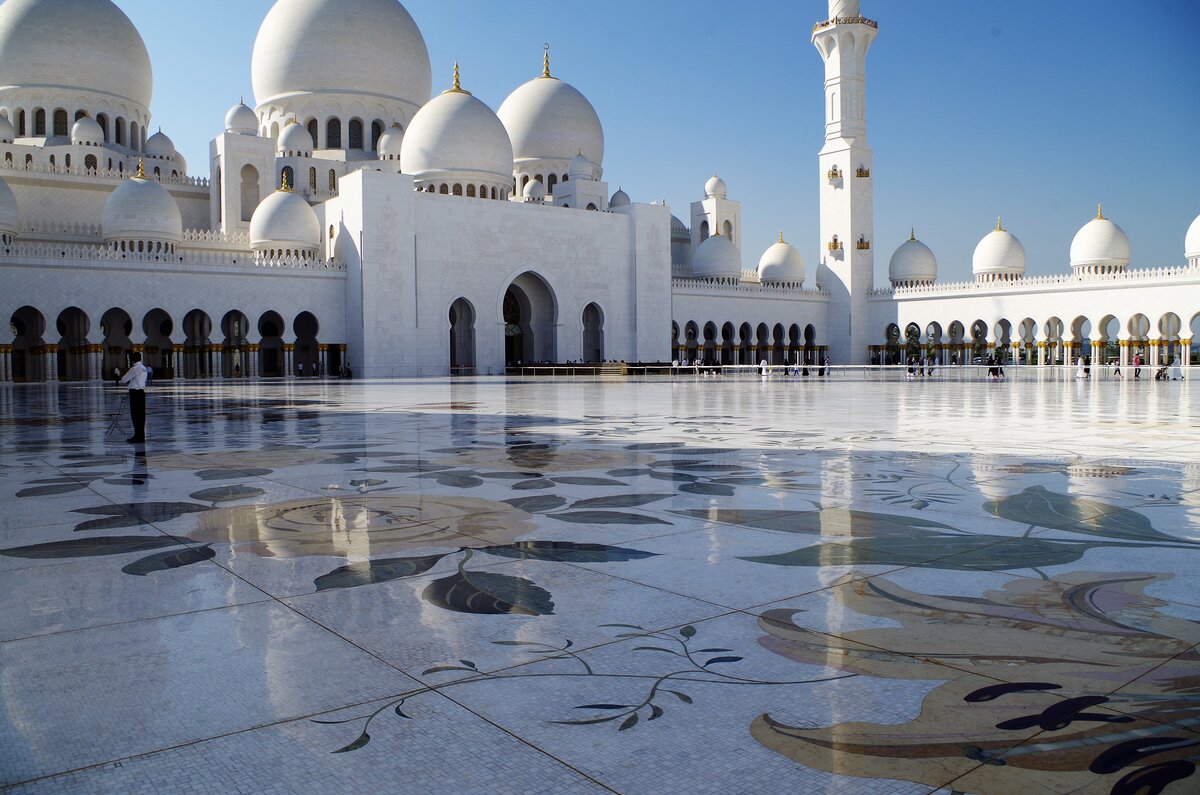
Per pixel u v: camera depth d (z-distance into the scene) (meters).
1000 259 79.31
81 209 63.56
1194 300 62.91
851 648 4.20
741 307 80.75
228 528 7.23
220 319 57.00
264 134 74.94
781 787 2.92
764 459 11.71
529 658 4.11
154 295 54.44
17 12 67.38
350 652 4.21
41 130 67.44
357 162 71.50
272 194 62.94
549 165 79.75
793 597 5.06
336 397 31.83
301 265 60.34
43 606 4.99
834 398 29.30
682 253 90.94
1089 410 21.77
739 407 24.22
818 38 81.56
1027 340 78.50
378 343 60.81
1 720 3.49
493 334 66.31
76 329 59.66
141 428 15.12
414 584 5.43
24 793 2.93
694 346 80.88
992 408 22.94
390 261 61.31
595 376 60.66
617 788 2.93
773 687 3.74
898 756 3.12
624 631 4.48
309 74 72.69
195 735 3.35
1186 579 5.34
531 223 68.19
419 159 68.12
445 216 64.00
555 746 3.23
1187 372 50.25
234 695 3.71
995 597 5.00
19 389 40.31
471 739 3.29
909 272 84.25
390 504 8.36
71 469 11.30
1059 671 3.87
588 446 13.66
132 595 5.22
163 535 6.96
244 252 63.91
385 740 3.29
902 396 30.45
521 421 19.38
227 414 22.55
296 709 3.57
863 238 82.69
